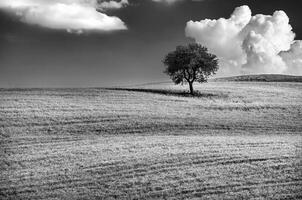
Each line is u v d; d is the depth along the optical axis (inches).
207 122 1898.4
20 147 1423.5
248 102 2500.0
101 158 1235.2
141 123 1833.2
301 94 2874.0
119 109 2110.0
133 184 1014.4
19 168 1175.0
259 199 906.1
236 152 1262.3
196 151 1282.0
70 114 1953.7
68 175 1096.8
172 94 2780.5
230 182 1005.2
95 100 2357.3
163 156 1229.7
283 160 1162.6
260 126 1843.0
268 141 1446.9
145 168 1123.9
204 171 1087.0
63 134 1635.1
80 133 1658.5
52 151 1352.1
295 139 1510.8
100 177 1072.8
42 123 1784.0
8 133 1624.0
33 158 1268.5
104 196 952.9
